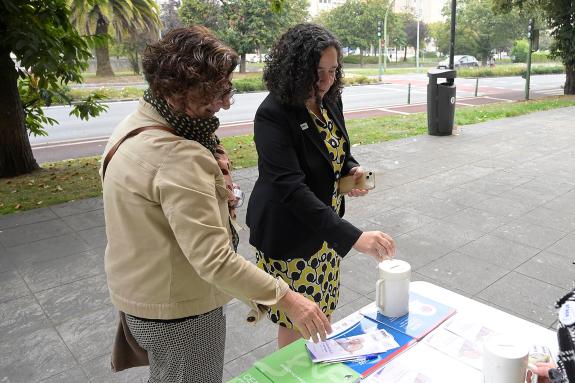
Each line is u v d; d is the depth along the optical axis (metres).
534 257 4.03
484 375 1.36
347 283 3.68
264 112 1.94
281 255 2.06
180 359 1.53
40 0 6.54
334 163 2.07
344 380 1.46
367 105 17.94
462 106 16.16
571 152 7.96
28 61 6.05
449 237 4.49
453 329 1.71
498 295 3.43
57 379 2.64
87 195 6.17
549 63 55.97
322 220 1.84
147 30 28.31
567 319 1.27
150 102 1.42
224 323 1.63
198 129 1.43
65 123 14.19
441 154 8.01
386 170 7.01
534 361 1.44
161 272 1.41
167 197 1.31
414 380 1.46
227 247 1.36
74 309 3.36
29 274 3.91
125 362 1.73
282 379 1.48
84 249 4.43
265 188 2.02
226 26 34.50
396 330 1.70
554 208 5.23
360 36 54.06
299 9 43.81
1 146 7.30
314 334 1.45
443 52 66.56
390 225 4.84
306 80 1.81
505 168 7.00
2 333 3.07
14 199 6.04
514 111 12.94
